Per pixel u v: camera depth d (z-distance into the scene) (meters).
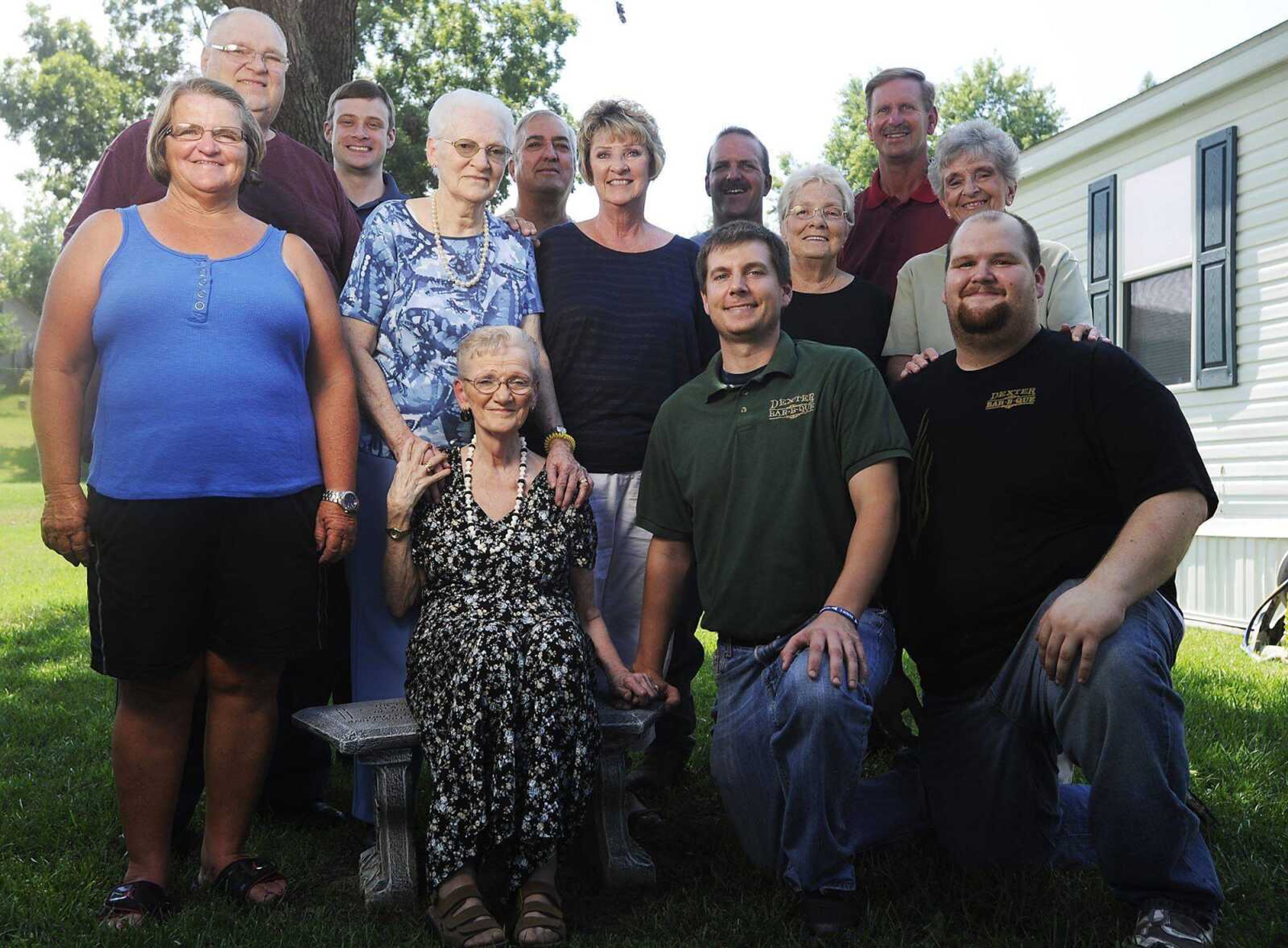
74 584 9.58
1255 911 2.57
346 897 2.87
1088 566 2.68
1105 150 9.48
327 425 2.88
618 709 3.00
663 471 3.10
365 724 2.77
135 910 2.63
